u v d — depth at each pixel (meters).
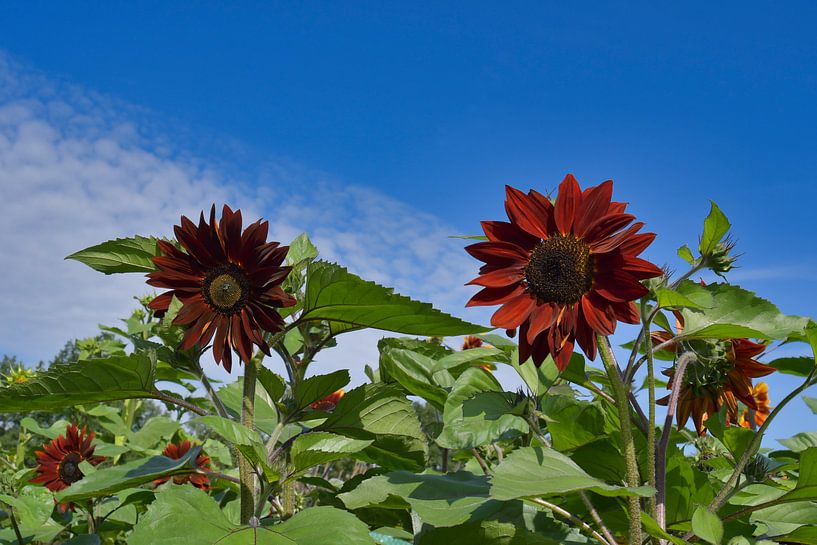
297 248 3.54
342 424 3.17
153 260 2.77
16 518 4.29
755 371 2.87
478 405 2.64
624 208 2.50
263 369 2.95
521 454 2.28
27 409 2.86
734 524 2.84
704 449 4.18
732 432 3.04
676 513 2.97
